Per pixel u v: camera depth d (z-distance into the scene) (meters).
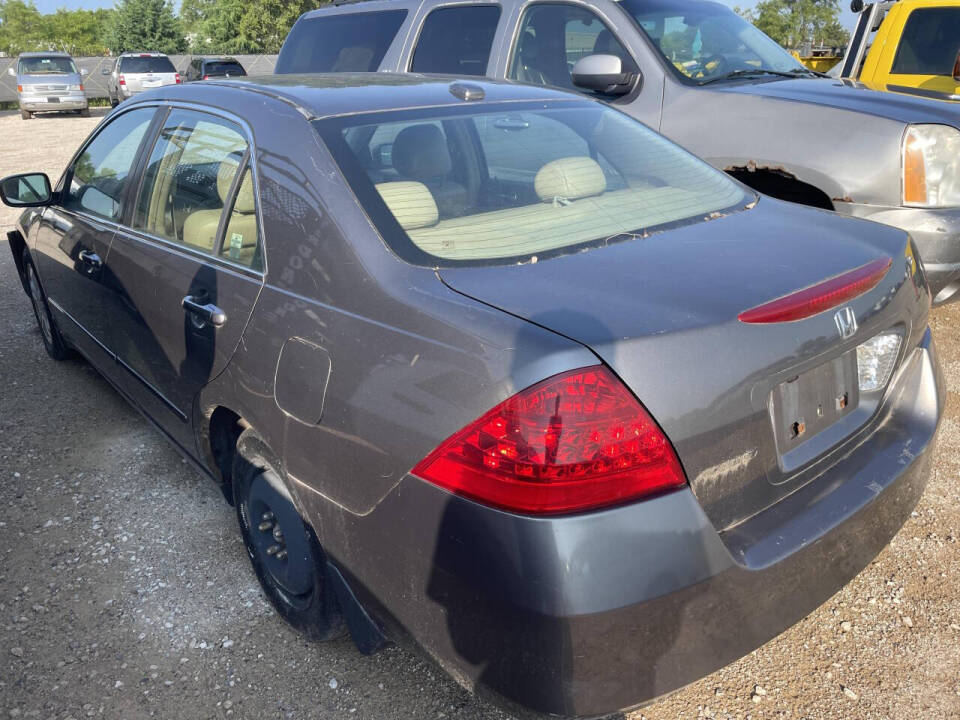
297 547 2.41
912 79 6.92
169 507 3.36
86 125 21.88
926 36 6.86
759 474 1.89
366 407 1.93
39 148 16.48
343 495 2.03
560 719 1.72
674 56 4.91
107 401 4.37
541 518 1.64
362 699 2.38
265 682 2.44
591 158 2.70
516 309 1.83
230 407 2.52
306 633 2.52
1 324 5.62
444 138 2.54
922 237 4.09
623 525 1.66
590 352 1.68
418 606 1.88
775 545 1.86
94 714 2.33
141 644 2.60
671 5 5.24
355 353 1.99
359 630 2.13
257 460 2.53
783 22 58.38
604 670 1.69
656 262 2.05
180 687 2.43
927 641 2.54
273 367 2.24
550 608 1.63
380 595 1.99
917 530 3.09
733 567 1.77
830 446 2.10
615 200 2.50
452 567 1.77
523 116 2.79
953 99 4.80
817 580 1.96
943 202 4.12
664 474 1.70
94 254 3.52
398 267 2.04
